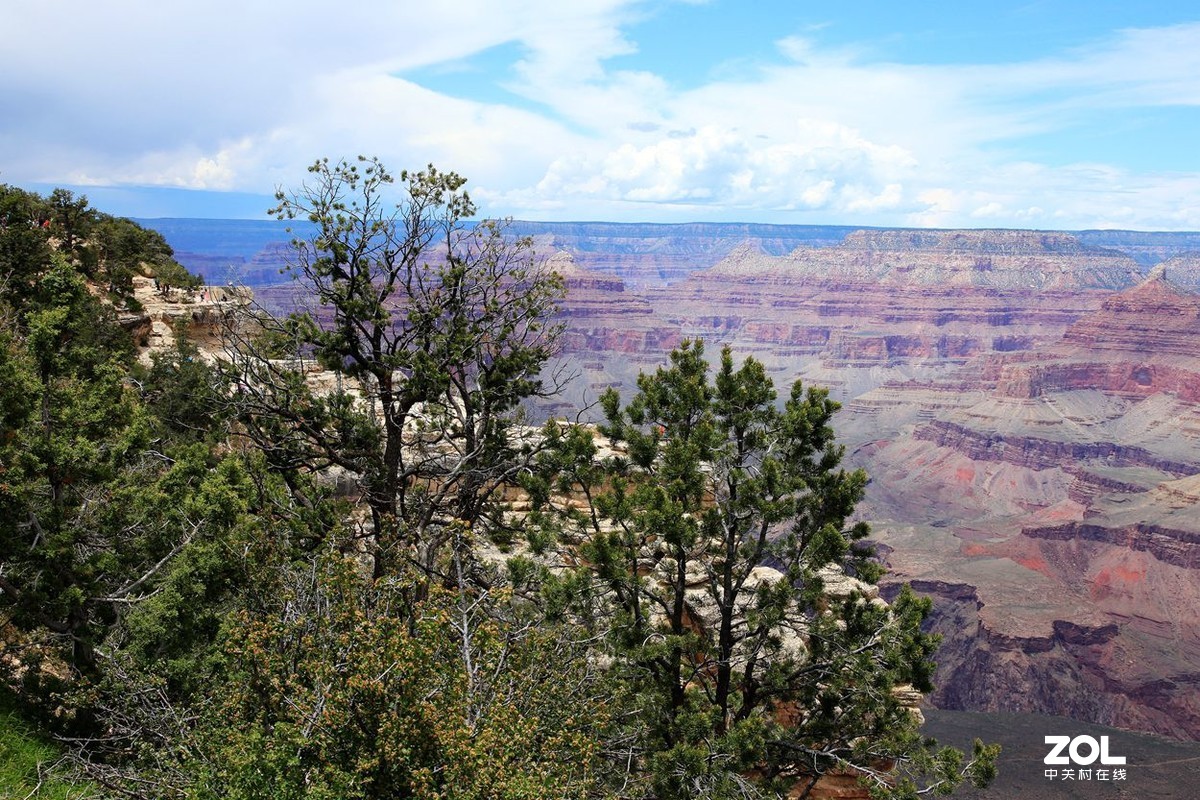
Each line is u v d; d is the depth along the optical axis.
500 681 15.94
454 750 13.01
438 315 29.23
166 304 61.09
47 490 20.86
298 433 29.59
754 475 23.83
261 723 14.45
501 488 35.22
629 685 21.19
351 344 28.66
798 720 26.62
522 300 30.08
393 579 16.67
